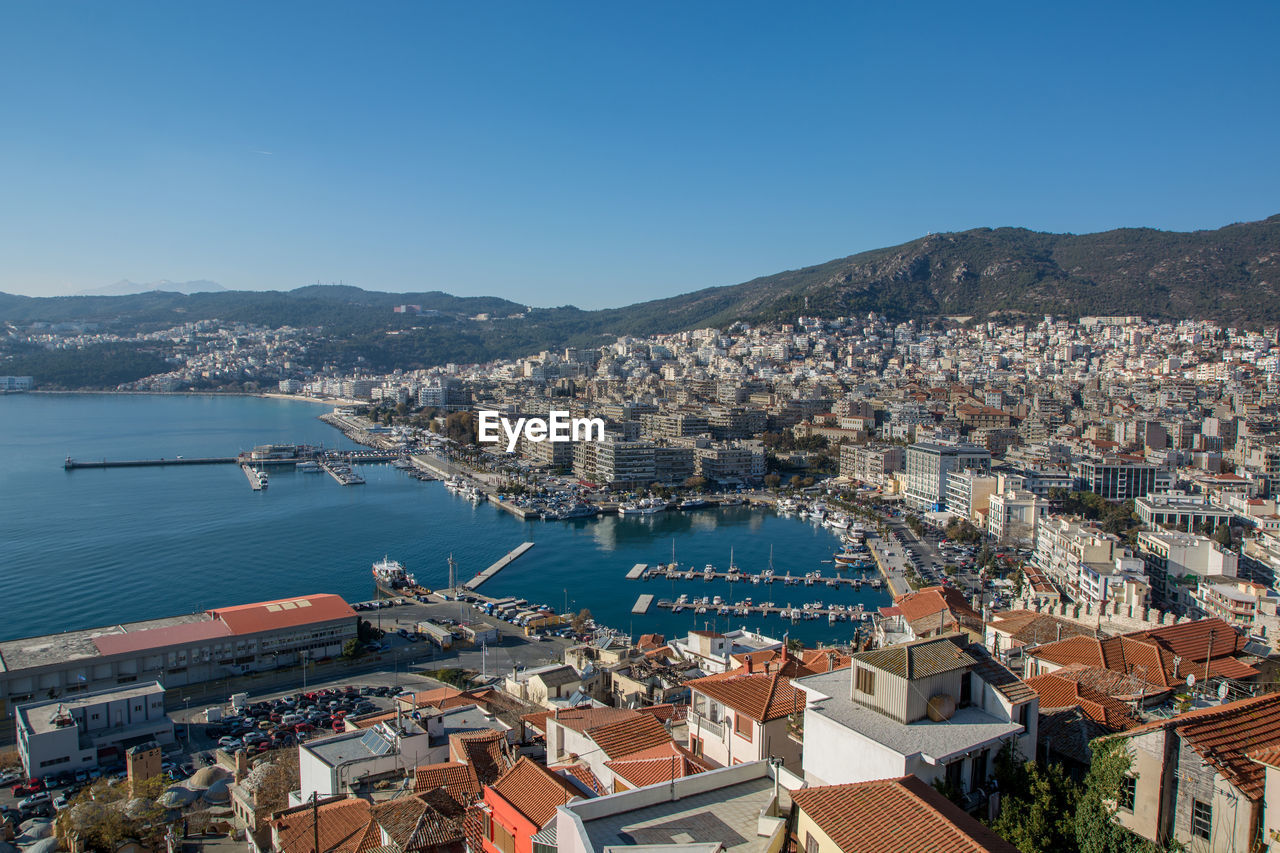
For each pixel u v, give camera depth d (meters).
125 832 94.31
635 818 45.81
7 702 163.62
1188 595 197.88
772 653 123.50
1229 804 41.38
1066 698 69.75
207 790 108.38
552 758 74.56
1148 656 82.75
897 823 38.97
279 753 110.62
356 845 62.91
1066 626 113.69
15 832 113.44
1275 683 80.62
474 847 59.31
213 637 186.12
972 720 49.69
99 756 141.62
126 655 176.00
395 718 90.12
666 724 80.75
